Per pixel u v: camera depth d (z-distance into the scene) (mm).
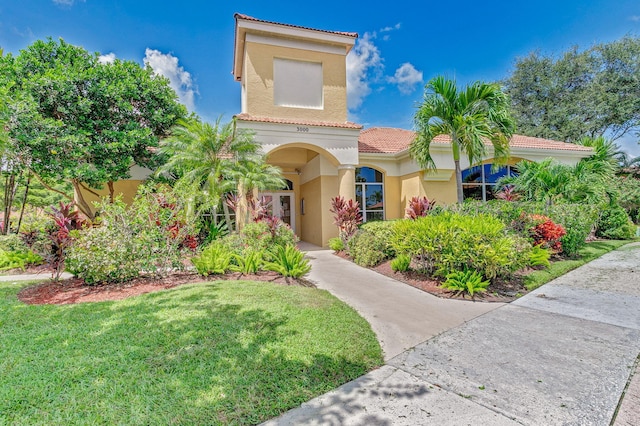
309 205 18344
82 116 12172
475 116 10508
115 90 12438
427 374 3756
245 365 3682
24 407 2902
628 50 26766
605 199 15062
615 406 3068
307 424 2855
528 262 8234
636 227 16031
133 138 12617
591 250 11984
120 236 7426
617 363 3912
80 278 7875
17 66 11922
